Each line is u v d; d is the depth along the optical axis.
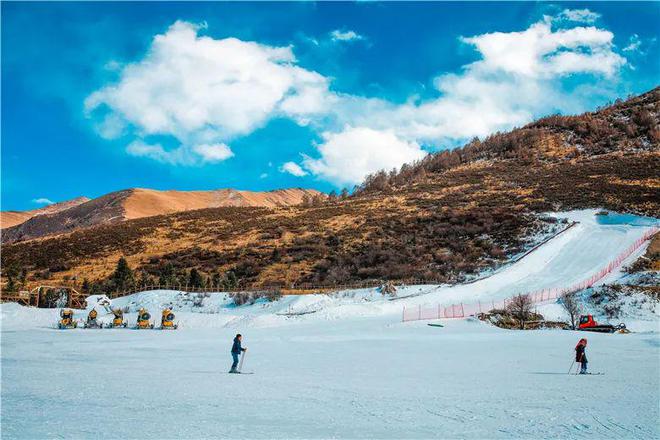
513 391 15.55
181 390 15.21
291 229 91.88
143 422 11.19
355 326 39.00
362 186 156.62
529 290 52.44
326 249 77.31
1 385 15.62
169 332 37.16
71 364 20.75
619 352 26.16
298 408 12.98
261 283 65.50
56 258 85.75
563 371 19.89
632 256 59.38
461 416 12.26
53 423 10.97
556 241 66.69
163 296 56.12
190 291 60.59
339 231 86.88
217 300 54.28
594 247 64.44
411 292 52.94
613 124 160.12
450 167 158.50
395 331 36.53
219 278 66.94
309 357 23.84
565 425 11.44
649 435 10.63
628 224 72.62
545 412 12.73
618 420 11.89
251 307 50.38
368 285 58.78
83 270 78.44
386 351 26.19
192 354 24.80
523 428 11.18
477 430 11.00
